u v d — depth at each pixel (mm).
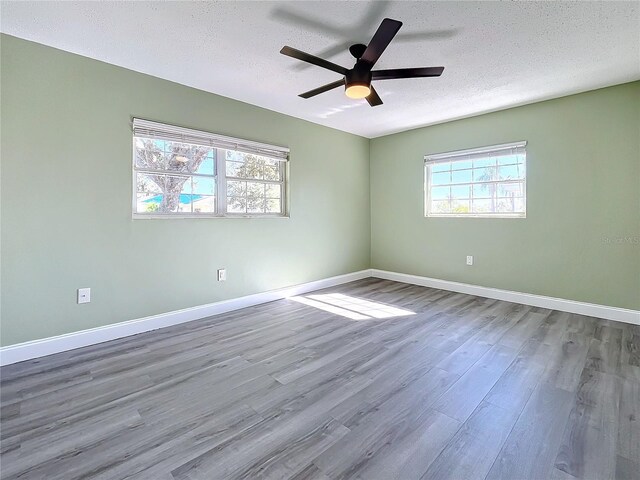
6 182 2266
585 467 1338
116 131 2732
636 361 2287
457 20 2078
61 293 2502
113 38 2299
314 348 2553
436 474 1311
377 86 3117
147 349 2545
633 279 3088
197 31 2213
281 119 3963
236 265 3594
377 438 1523
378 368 2219
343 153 4820
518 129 3719
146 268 2936
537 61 2629
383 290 4445
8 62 2252
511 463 1365
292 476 1301
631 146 3059
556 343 2613
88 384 2021
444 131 4375
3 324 2277
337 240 4785
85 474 1316
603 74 2875
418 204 4715
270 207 3992
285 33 2242
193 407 1780
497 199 3990
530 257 3705
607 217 3203
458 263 4336
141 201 2963
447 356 2396
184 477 1298
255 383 2031
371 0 1891
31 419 1672
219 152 3477
